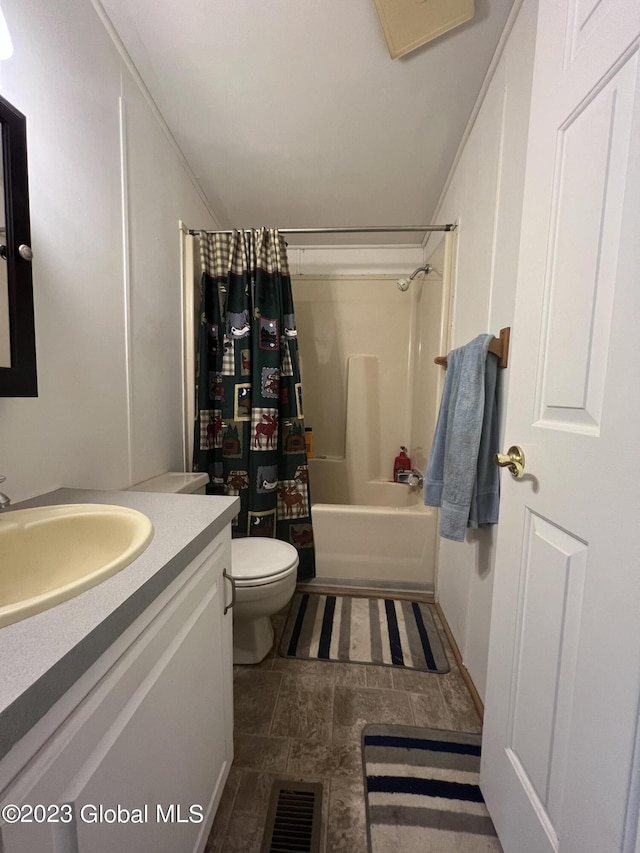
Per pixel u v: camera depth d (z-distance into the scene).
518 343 0.81
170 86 1.24
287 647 1.49
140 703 0.52
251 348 1.70
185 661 0.67
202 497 0.92
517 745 0.77
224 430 1.72
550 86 0.70
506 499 0.84
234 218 2.08
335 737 1.11
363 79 1.20
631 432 0.50
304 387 2.59
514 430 0.82
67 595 0.47
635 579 0.48
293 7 0.99
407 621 1.66
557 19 0.67
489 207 1.20
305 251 2.49
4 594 0.65
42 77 0.85
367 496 2.48
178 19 1.03
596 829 0.53
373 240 2.37
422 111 1.32
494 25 1.02
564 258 0.66
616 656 0.51
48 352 0.89
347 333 2.53
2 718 0.31
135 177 1.23
